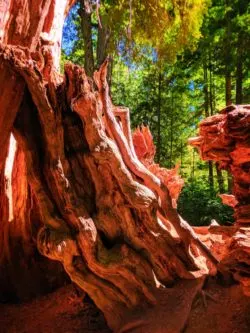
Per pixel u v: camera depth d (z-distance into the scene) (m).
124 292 5.34
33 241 7.15
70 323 5.96
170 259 5.50
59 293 6.91
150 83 24.53
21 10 5.80
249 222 5.57
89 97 5.08
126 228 5.40
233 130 5.26
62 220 5.30
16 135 5.49
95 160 5.30
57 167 5.26
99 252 5.19
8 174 6.76
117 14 14.88
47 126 5.25
